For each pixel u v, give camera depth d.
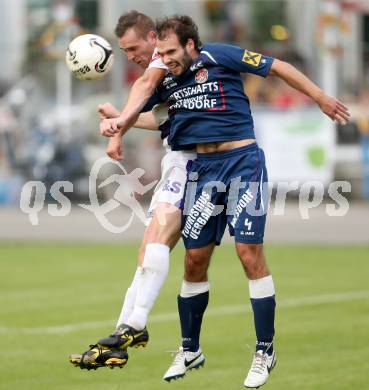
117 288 42.75
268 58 23.55
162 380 27.45
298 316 36.09
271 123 73.12
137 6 75.81
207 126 23.77
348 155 75.12
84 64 24.53
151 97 24.66
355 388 26.08
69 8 74.19
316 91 23.28
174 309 37.88
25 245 58.16
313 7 76.12
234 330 33.91
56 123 73.81
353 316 36.06
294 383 26.66
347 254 53.62
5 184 75.81
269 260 51.25
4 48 76.94
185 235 24.44
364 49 76.69
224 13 76.94
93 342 32.09
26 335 33.22
